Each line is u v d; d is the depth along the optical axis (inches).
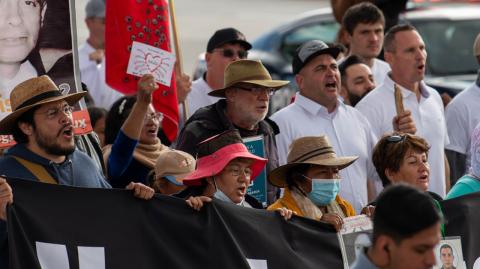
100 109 901.2
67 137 625.3
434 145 878.4
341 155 808.3
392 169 722.8
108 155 796.6
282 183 700.7
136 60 815.7
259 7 3235.7
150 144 775.1
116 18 815.1
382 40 1001.5
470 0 1573.6
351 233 661.9
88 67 1119.6
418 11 1411.2
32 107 617.3
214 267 617.3
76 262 584.7
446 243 698.8
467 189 759.7
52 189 585.6
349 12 1001.5
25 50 704.4
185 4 3287.4
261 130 766.5
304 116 808.9
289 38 1487.5
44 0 709.3
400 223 435.5
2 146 674.8
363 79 932.0
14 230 567.5
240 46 932.0
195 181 668.7
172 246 609.6
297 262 642.8
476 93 942.4
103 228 593.9
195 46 2377.0
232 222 628.4
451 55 1365.7
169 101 829.8
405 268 439.8
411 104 880.9
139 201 605.6
